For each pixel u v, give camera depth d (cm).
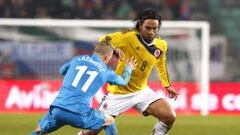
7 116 5200
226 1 8156
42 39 5756
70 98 2611
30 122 4731
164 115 2972
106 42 2733
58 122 2634
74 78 2650
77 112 2598
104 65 2697
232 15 8081
